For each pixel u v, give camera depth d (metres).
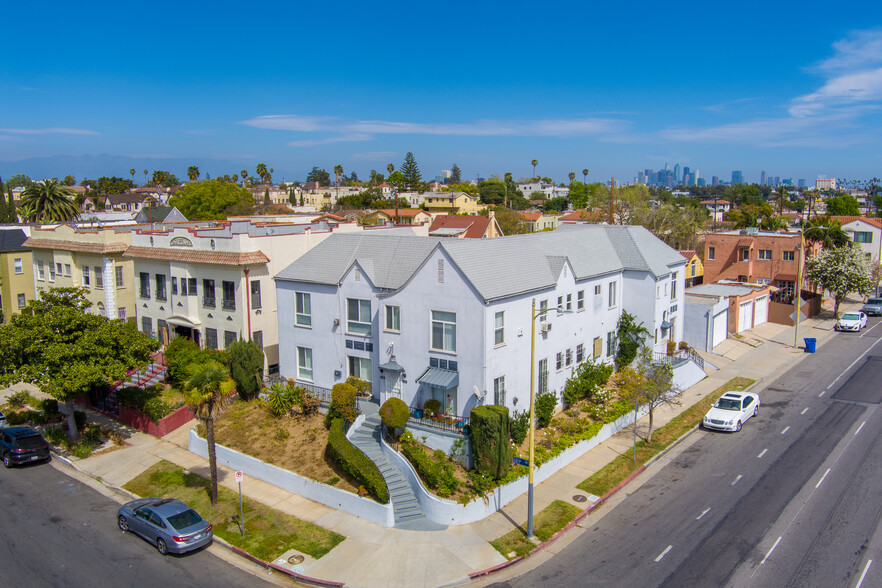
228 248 39.81
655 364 34.94
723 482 27.97
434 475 26.20
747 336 53.94
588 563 22.17
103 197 175.12
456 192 180.50
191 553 23.56
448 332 29.52
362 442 29.67
